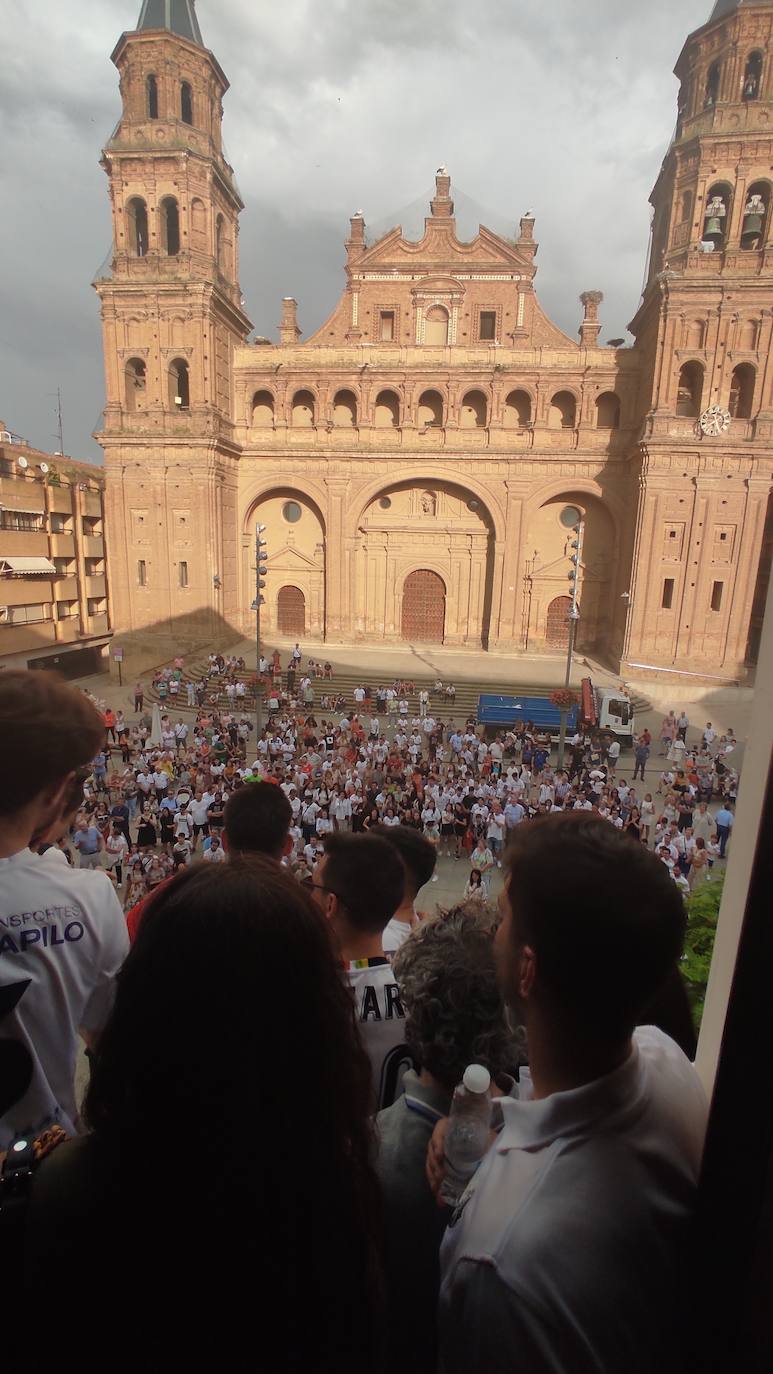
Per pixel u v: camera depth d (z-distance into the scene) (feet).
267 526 154.71
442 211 140.05
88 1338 4.61
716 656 129.39
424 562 152.46
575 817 6.31
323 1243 5.01
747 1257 4.98
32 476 121.39
